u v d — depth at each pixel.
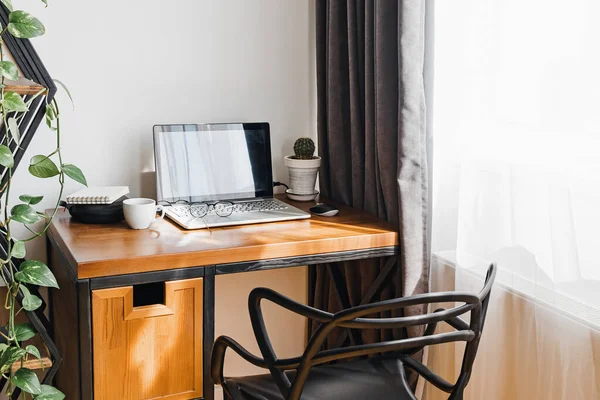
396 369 1.85
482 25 1.95
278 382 1.57
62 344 2.12
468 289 2.03
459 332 1.58
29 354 2.03
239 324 2.66
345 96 2.41
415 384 2.21
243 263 1.91
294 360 1.52
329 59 2.40
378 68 2.11
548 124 1.75
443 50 2.10
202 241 1.95
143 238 1.97
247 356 1.64
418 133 2.07
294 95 2.61
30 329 1.85
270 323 2.70
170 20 2.38
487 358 1.99
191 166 2.36
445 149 2.12
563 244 1.73
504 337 1.95
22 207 1.78
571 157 1.69
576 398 1.73
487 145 1.95
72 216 2.17
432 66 2.13
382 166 2.16
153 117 2.41
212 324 1.90
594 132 1.64
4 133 1.78
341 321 1.41
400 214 2.08
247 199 2.44
